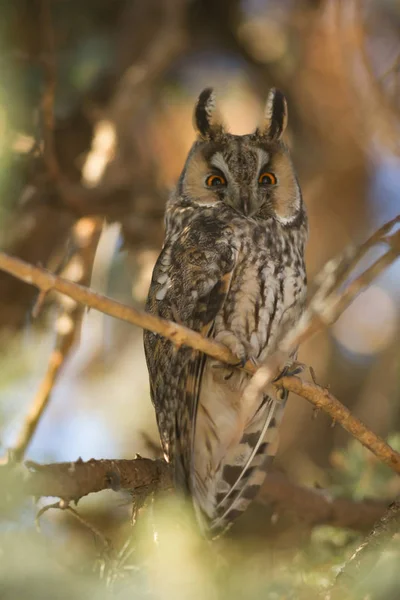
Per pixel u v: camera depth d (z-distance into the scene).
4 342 11.91
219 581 7.04
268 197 9.85
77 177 13.37
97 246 11.05
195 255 9.32
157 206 11.86
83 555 7.30
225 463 9.33
